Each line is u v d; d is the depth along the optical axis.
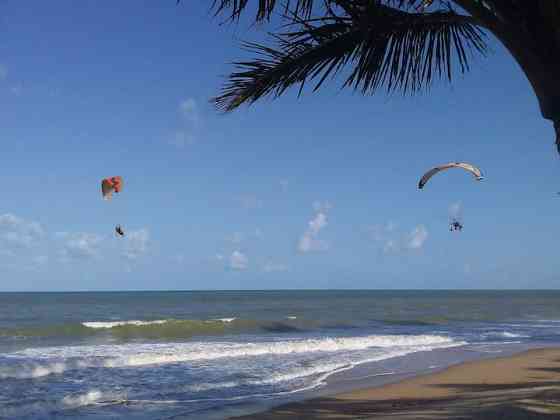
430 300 101.56
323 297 129.88
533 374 14.48
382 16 3.66
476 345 21.88
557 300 101.19
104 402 11.18
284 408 10.47
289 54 3.85
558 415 6.28
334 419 9.03
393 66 3.82
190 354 18.02
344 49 3.79
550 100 3.09
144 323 32.06
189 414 10.12
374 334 29.05
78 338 26.55
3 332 28.17
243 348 19.95
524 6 3.12
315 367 15.83
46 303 82.56
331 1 3.66
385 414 8.57
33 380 13.67
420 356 18.39
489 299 109.06
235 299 108.62
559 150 3.07
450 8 3.69
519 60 3.20
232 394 12.00
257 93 4.00
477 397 9.82
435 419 6.91
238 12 3.39
